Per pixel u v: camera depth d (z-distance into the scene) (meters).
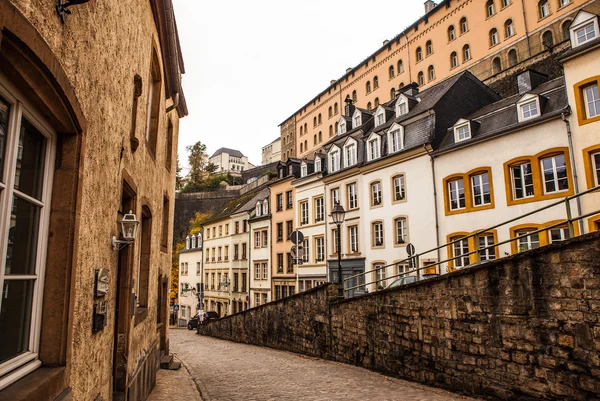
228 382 11.06
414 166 24.16
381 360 11.78
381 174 26.48
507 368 7.91
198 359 16.64
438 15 44.66
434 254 22.48
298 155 70.88
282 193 38.97
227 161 124.31
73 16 3.21
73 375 3.49
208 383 10.97
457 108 25.05
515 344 7.78
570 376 6.84
